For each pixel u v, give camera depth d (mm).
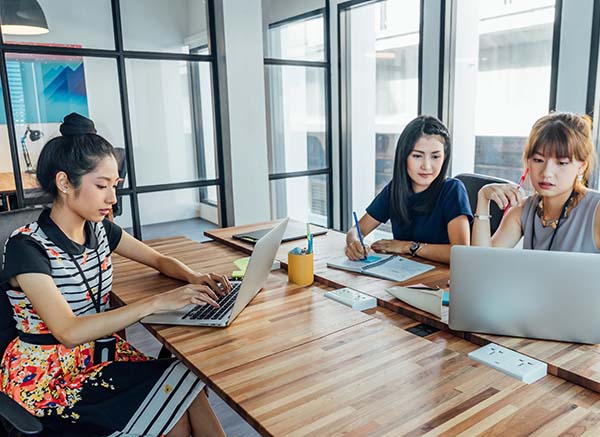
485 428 833
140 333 2922
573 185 1496
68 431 1252
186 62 3703
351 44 4312
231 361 1104
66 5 3213
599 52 2508
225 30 3682
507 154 3234
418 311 1356
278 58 4117
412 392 953
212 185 3949
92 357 1386
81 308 1376
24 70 3109
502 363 1053
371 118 4293
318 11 4250
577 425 839
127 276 1755
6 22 3002
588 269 1074
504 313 1159
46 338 1316
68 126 1312
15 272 1236
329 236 2273
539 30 2898
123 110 3494
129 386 1316
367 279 1642
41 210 1629
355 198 4641
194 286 1354
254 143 3961
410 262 1794
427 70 3490
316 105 4422
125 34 3441
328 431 835
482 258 1149
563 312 1113
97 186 1310
